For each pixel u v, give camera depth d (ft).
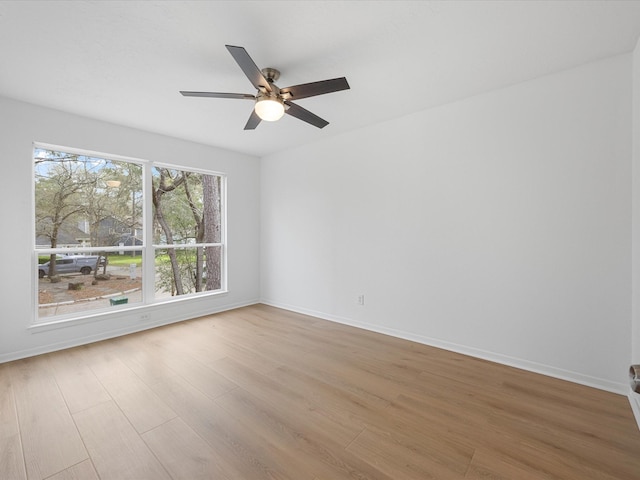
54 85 8.38
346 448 5.42
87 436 5.70
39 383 7.70
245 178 15.83
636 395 6.23
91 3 5.39
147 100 9.32
